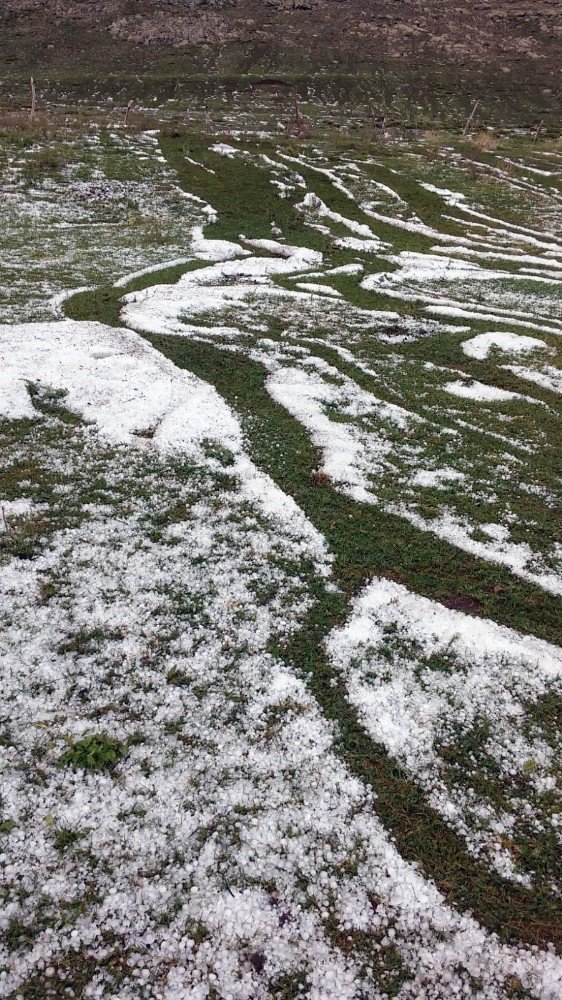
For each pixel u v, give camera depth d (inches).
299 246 1030.4
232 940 190.1
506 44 3646.7
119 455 421.4
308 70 3166.8
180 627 291.7
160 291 746.2
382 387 554.9
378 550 352.8
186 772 233.3
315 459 437.4
